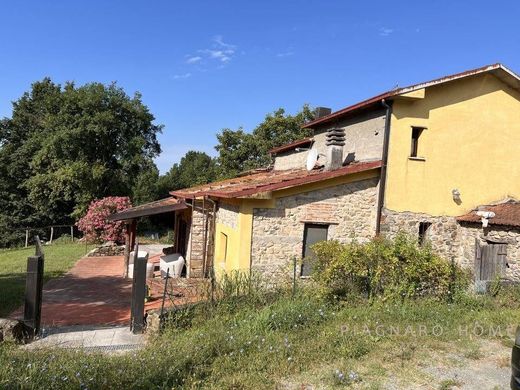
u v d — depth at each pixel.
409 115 11.98
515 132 13.22
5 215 37.25
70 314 10.06
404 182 11.96
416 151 12.34
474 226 12.04
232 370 5.72
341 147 12.51
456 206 12.59
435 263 9.22
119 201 26.20
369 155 12.53
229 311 8.16
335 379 5.41
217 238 13.37
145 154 40.25
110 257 20.03
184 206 14.53
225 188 12.45
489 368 6.02
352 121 13.67
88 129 34.41
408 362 6.14
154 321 7.98
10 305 10.58
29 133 41.72
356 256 8.98
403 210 11.96
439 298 9.29
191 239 13.89
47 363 5.57
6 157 39.09
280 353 6.17
